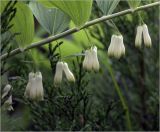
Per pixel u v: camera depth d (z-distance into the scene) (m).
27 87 0.44
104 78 0.78
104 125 0.57
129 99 0.79
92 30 0.71
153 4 0.46
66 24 0.45
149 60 0.79
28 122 0.69
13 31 0.45
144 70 0.78
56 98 0.51
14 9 0.42
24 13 0.44
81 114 0.55
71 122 0.54
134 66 0.77
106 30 0.71
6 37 0.48
